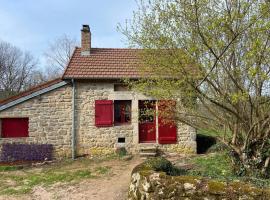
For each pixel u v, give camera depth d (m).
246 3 6.40
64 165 12.96
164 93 8.33
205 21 7.09
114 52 15.58
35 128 13.67
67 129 13.80
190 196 7.03
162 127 14.02
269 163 8.27
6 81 38.16
